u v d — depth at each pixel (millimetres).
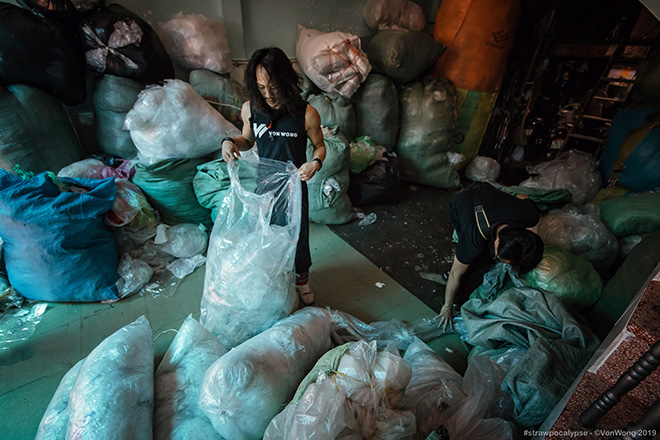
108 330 1543
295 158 1421
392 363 1020
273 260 1277
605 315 1402
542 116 3906
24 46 1606
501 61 3121
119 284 1715
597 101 3430
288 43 2789
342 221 2504
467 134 3389
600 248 1761
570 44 3480
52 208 1451
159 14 2176
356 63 2469
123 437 826
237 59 2559
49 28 1675
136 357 1053
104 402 859
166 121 1845
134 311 1656
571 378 1076
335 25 2963
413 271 2109
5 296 1558
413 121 2971
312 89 2748
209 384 930
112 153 2121
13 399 1231
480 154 3986
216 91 2238
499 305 1394
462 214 1435
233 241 1320
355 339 1488
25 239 1457
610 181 2578
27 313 1576
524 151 3932
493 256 1553
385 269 2109
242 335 1331
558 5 3381
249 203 1303
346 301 1829
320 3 2779
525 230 1221
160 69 2025
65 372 1345
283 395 1039
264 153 1407
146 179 1928
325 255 2201
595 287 1479
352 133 2729
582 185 2645
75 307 1645
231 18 2402
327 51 2383
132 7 2076
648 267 1243
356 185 2717
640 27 3180
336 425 841
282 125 1325
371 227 2547
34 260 1496
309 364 1224
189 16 2145
